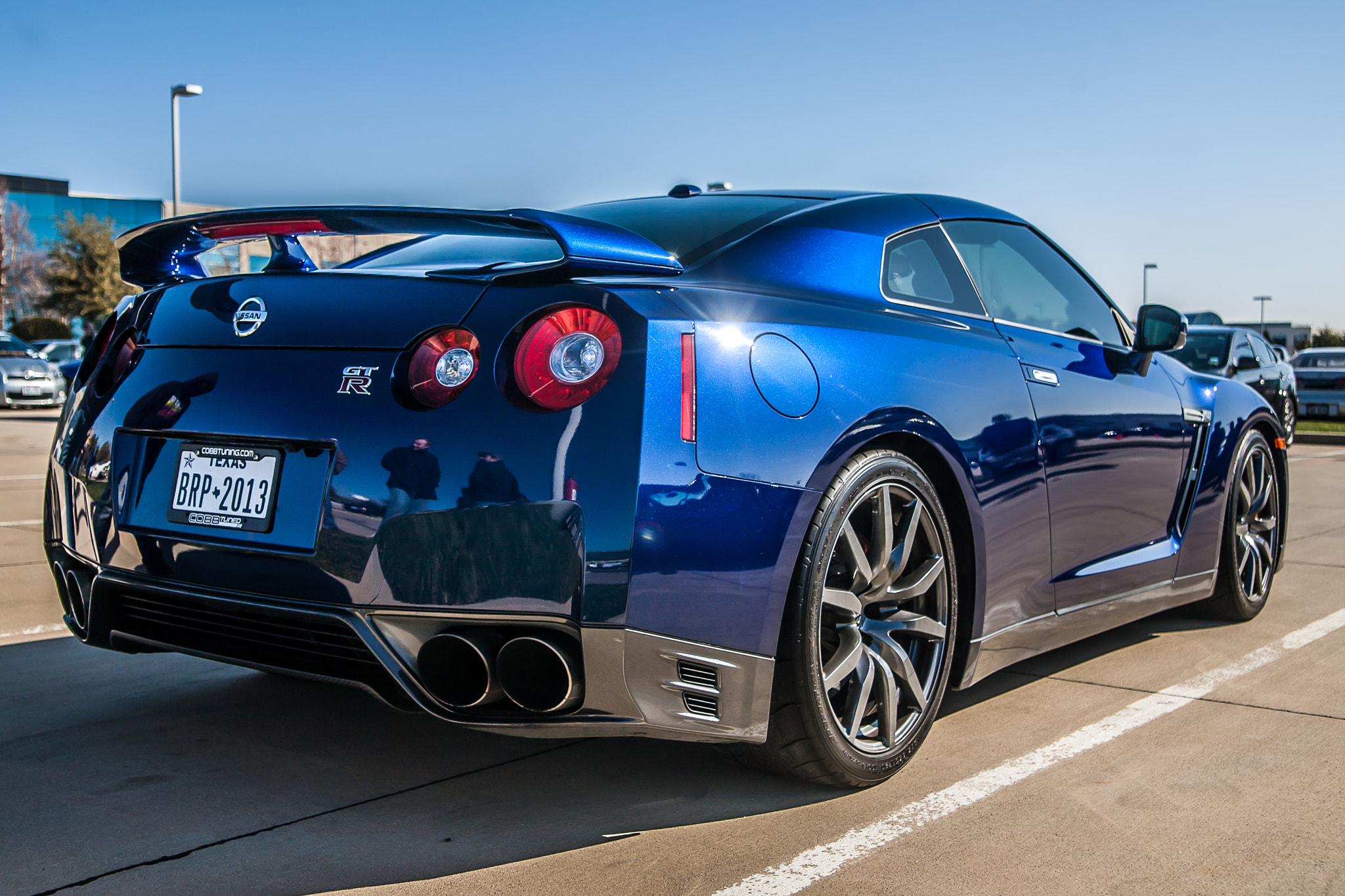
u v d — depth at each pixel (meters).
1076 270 3.35
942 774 2.38
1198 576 3.56
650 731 1.91
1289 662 3.36
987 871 1.92
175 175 19.53
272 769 2.36
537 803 2.20
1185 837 2.07
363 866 1.91
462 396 1.88
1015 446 2.56
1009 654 2.67
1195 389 3.55
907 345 2.37
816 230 2.51
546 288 1.92
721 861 1.94
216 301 2.20
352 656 1.98
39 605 3.90
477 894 1.81
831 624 2.22
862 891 1.84
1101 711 2.86
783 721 2.12
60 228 44.94
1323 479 9.57
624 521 1.81
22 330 44.00
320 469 1.94
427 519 1.85
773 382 2.03
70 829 2.04
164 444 2.15
